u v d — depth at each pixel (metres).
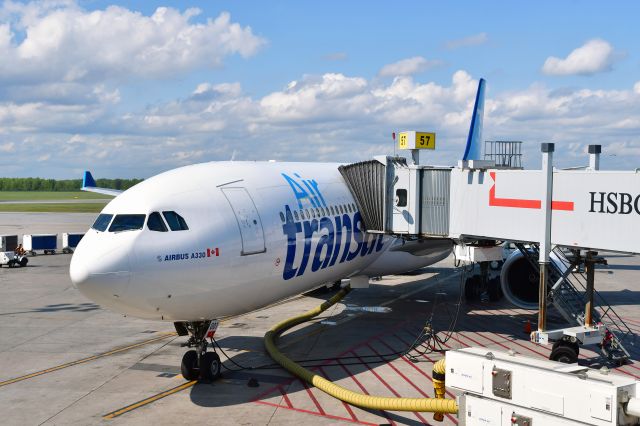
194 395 15.59
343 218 21.02
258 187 17.86
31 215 99.50
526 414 10.87
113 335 21.91
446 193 20.58
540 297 17.53
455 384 12.02
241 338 21.34
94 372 17.52
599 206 16.66
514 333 22.17
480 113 33.97
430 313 25.50
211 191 16.28
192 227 15.11
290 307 26.75
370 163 22.08
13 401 15.22
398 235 21.80
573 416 10.24
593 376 10.48
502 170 18.89
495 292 27.91
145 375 17.22
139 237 14.30
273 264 17.12
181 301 14.91
